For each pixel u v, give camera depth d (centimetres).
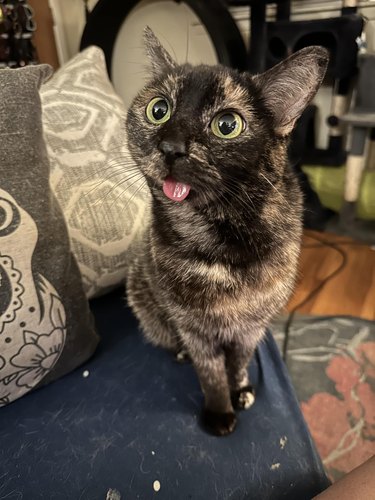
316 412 98
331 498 47
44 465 67
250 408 81
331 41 141
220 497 64
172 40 174
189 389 83
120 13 170
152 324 91
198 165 59
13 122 67
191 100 61
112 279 100
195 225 67
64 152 93
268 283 69
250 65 154
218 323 72
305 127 154
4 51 129
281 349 115
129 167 89
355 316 125
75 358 82
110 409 78
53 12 189
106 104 106
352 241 159
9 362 70
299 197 74
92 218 93
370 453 90
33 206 70
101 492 64
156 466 68
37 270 71
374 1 138
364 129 136
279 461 69
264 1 142
